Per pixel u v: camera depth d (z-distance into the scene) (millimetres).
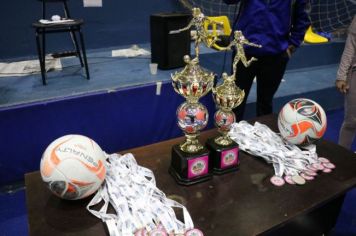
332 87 2455
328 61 3059
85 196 738
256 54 1468
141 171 864
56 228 667
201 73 791
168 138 1634
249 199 777
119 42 2805
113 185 786
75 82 1951
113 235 641
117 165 873
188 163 803
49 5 2408
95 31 2660
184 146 843
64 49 2586
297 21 1489
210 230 668
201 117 806
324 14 3100
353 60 1371
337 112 2525
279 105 2236
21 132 1259
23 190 1427
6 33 2354
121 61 2432
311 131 959
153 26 2158
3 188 1372
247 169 911
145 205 725
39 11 2396
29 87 1850
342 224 1315
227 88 848
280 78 1602
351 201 1450
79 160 703
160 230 657
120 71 2191
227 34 2494
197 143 854
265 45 1441
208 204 755
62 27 1781
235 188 821
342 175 890
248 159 965
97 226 677
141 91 1444
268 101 1685
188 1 2828
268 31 1428
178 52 2229
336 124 2303
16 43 2412
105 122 1413
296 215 727
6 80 1962
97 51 2701
